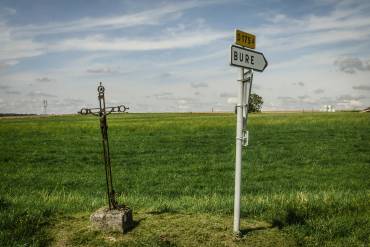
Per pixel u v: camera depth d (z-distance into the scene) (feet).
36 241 18.85
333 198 27.35
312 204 25.34
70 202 28.02
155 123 158.20
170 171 55.52
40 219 21.71
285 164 60.03
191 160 64.95
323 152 71.61
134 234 19.76
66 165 61.46
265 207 24.84
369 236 20.49
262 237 19.75
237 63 18.92
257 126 132.16
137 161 64.69
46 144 89.35
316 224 21.85
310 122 146.61
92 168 58.54
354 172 52.39
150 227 20.68
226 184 45.34
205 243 18.76
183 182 46.91
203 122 164.25
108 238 19.30
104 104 20.42
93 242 18.88
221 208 24.66
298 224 21.74
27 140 98.27
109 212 20.24
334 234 20.77
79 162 63.87
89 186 45.34
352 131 110.32
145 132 117.39
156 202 28.17
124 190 42.39
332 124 135.85
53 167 59.52
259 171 54.60
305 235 20.52
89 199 30.53
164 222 21.48
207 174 52.70
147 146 83.76
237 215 19.69
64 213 23.85
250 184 45.21
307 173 52.19
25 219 21.29
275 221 22.20
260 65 20.62
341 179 47.32
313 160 63.00
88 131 125.29
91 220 20.34
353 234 20.75
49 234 19.92
